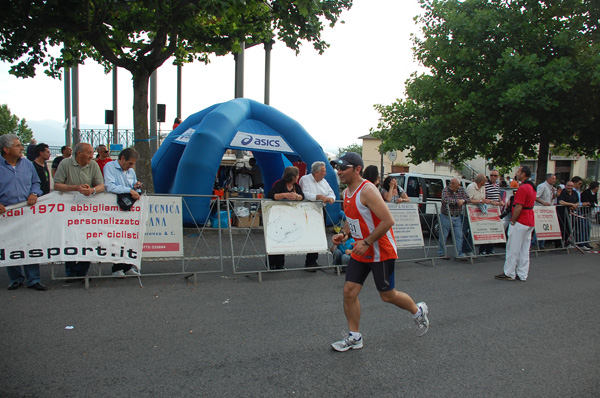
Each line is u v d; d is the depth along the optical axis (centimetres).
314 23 895
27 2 840
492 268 842
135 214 609
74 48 1120
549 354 422
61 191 568
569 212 1088
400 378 357
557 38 1154
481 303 592
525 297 632
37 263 551
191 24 1007
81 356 372
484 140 1314
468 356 409
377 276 398
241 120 1114
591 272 828
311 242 714
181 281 636
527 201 722
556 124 1186
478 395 334
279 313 512
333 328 468
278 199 701
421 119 1513
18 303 502
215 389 326
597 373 382
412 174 1254
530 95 1106
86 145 583
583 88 1145
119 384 326
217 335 435
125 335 423
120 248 597
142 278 639
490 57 1273
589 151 1377
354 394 327
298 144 1155
